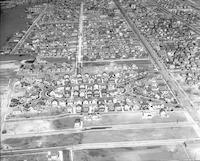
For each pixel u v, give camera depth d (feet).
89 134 596.70
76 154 542.57
